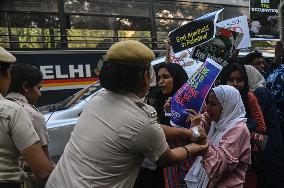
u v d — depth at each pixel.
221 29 3.64
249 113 3.40
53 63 8.30
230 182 2.63
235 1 10.05
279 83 3.91
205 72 2.70
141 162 2.14
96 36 8.58
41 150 2.33
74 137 2.14
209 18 3.70
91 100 2.20
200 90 2.68
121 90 2.10
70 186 2.04
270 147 3.41
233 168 2.58
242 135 2.63
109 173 2.03
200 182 2.70
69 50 8.38
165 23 9.14
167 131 2.50
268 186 3.37
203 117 2.95
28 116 2.35
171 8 9.23
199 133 2.49
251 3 5.91
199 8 9.55
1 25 7.83
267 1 5.91
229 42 3.62
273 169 3.37
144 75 2.11
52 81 8.30
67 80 8.43
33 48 8.09
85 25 8.48
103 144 2.02
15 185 2.35
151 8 9.01
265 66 5.80
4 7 7.85
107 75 2.08
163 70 3.36
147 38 8.93
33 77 2.71
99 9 8.58
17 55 7.94
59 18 8.27
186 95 2.71
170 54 4.08
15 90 2.68
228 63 3.64
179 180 2.94
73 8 8.38
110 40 8.67
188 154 2.35
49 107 5.46
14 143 2.31
